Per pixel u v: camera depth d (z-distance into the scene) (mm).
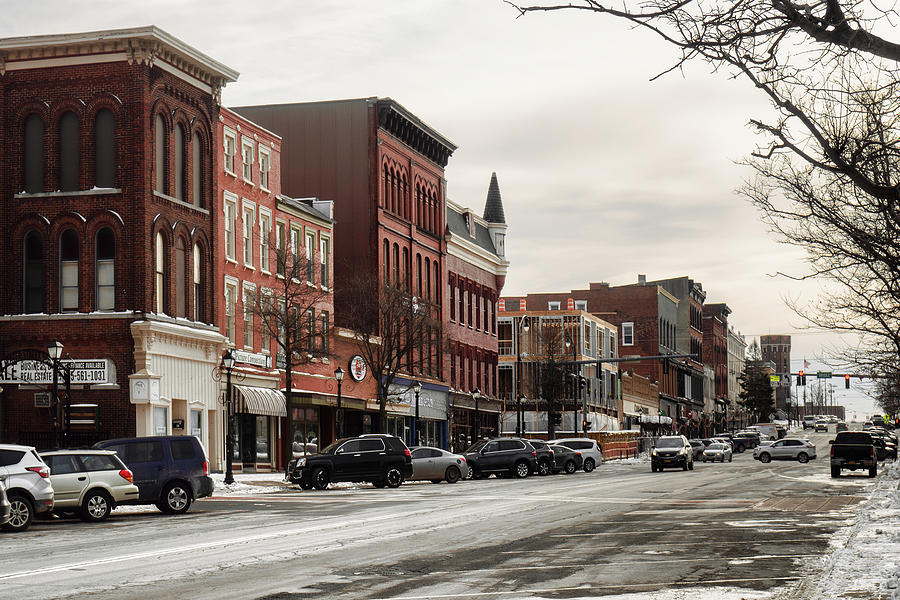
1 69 50406
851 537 22562
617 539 22781
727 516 29234
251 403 55281
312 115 75750
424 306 69500
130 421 48344
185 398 51281
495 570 17594
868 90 13414
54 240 49531
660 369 144875
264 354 59125
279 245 61969
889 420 179875
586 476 61844
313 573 17266
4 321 49625
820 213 21484
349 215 74625
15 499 26625
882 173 16188
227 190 56438
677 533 24125
